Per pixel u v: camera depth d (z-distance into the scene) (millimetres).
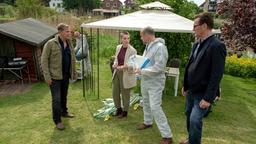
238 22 7477
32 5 27625
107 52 12930
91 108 6270
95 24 6516
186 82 3938
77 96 7086
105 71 10000
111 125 5395
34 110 6074
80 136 4922
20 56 8375
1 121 5484
